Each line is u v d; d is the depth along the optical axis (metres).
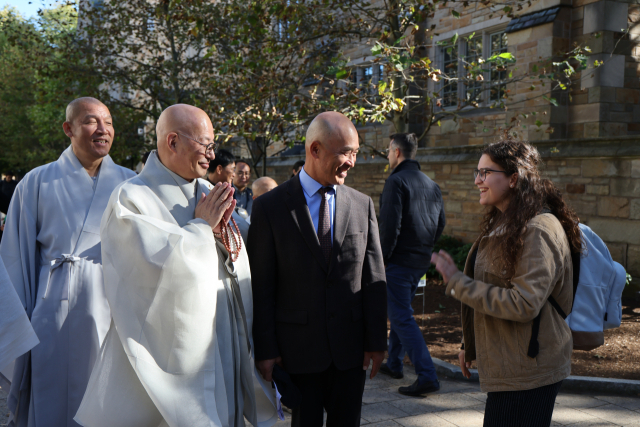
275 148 14.12
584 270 2.57
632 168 6.61
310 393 2.38
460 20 9.53
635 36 7.48
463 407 3.73
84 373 2.78
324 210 2.38
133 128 11.55
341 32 7.71
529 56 7.99
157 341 2.02
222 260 2.25
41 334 2.71
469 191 8.95
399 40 6.02
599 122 7.37
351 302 2.37
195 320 2.04
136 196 2.14
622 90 7.45
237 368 2.26
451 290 2.13
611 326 2.71
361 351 2.42
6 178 13.07
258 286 2.35
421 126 10.31
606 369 4.40
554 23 7.59
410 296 4.09
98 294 2.84
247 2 7.96
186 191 2.25
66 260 2.79
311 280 2.32
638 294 6.46
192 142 2.17
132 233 2.03
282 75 8.09
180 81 11.39
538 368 1.99
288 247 2.32
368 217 2.51
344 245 2.36
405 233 4.04
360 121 6.00
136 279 2.03
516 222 2.03
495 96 8.36
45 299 2.75
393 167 4.35
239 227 2.48
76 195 2.89
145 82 11.27
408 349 3.96
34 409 2.70
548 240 1.99
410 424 3.43
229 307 2.25
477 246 2.30
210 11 8.87
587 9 7.43
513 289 1.97
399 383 4.24
